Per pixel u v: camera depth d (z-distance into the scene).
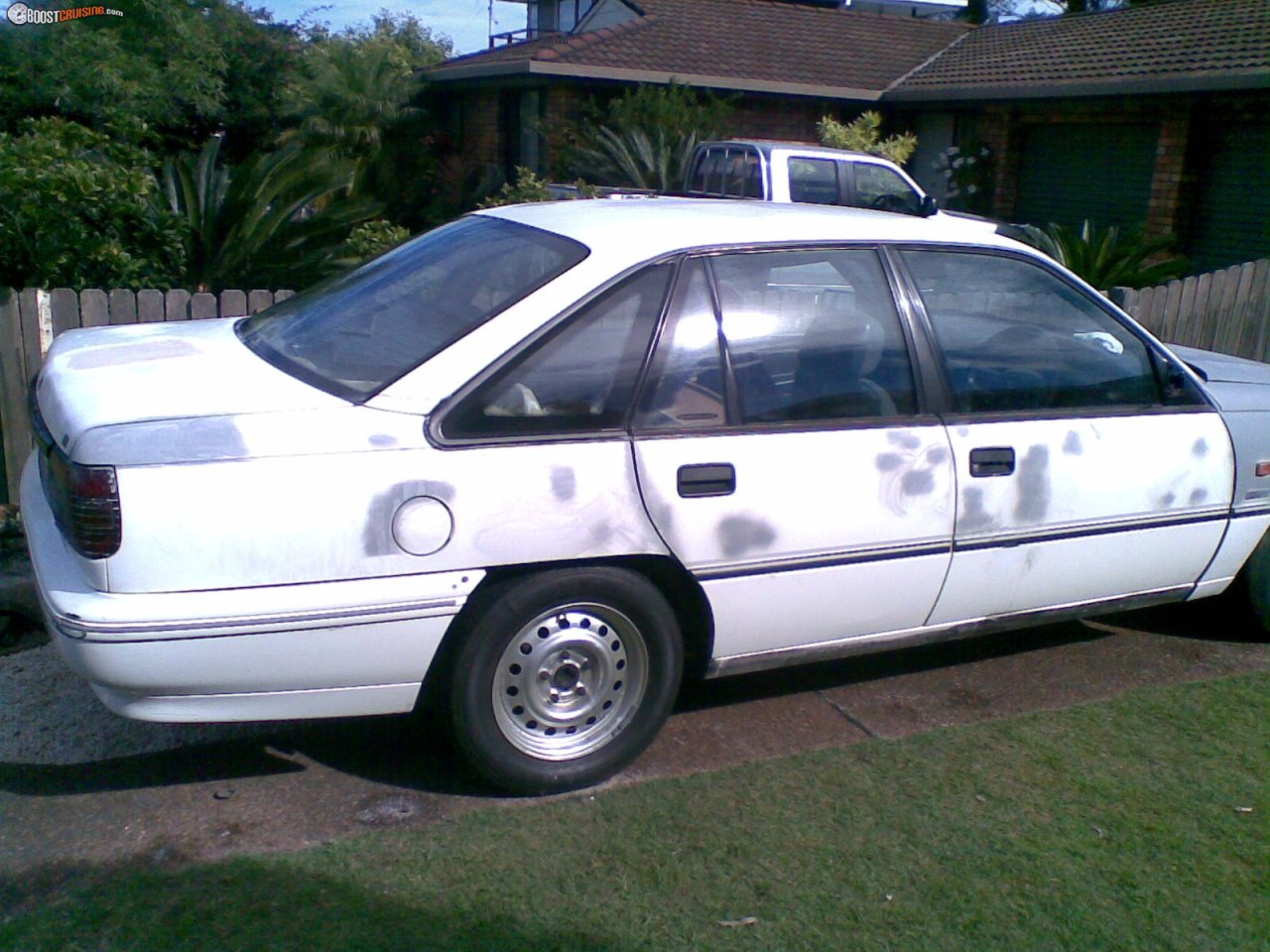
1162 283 10.51
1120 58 15.56
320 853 3.35
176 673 3.17
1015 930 3.15
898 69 19.53
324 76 20.30
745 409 3.78
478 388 3.42
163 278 7.72
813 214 4.27
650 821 3.59
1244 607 5.16
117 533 3.07
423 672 3.45
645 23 19.31
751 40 19.64
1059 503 4.31
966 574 4.21
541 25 31.42
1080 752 4.16
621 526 3.55
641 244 3.76
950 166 17.59
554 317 3.54
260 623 3.18
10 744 3.93
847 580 3.98
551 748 3.71
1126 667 4.94
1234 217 13.80
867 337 4.04
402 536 3.30
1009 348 4.31
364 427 3.30
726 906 3.18
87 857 3.30
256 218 8.20
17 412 5.96
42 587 3.26
